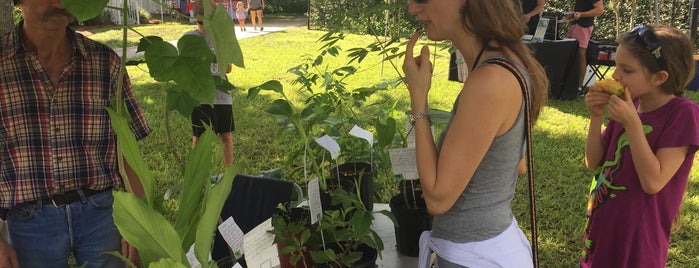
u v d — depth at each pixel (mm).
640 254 1959
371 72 8406
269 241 1803
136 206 1024
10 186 1853
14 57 1763
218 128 4090
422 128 1550
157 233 1045
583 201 3939
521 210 3818
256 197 2447
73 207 1931
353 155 2744
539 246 3379
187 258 1186
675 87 1850
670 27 1868
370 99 6668
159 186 4188
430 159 1516
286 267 2113
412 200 2420
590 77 7188
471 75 1447
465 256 1569
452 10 1483
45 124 1830
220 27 931
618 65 1938
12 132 1810
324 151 2633
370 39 11469
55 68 1835
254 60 9938
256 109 6438
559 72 6648
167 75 1068
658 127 1876
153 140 5184
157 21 16844
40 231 1909
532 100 1530
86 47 1865
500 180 1525
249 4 15336
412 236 2312
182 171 1772
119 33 13078
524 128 1501
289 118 2525
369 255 2113
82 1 914
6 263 1867
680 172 1900
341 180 2479
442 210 1506
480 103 1395
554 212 3793
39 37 1762
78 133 1887
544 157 4801
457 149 1429
